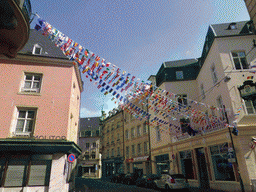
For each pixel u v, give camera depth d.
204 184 15.97
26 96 13.73
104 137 40.66
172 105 12.77
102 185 21.48
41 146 12.22
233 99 13.55
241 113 13.11
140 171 26.16
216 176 14.61
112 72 7.80
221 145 14.10
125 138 31.48
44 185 12.23
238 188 12.17
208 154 15.36
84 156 47.22
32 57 14.60
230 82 14.02
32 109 13.66
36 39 16.39
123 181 23.72
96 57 7.34
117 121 35.28
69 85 14.65
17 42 7.87
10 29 7.12
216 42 15.47
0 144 11.72
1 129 12.66
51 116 13.60
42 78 14.40
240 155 12.38
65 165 13.38
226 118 13.14
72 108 15.54
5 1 6.20
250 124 12.82
